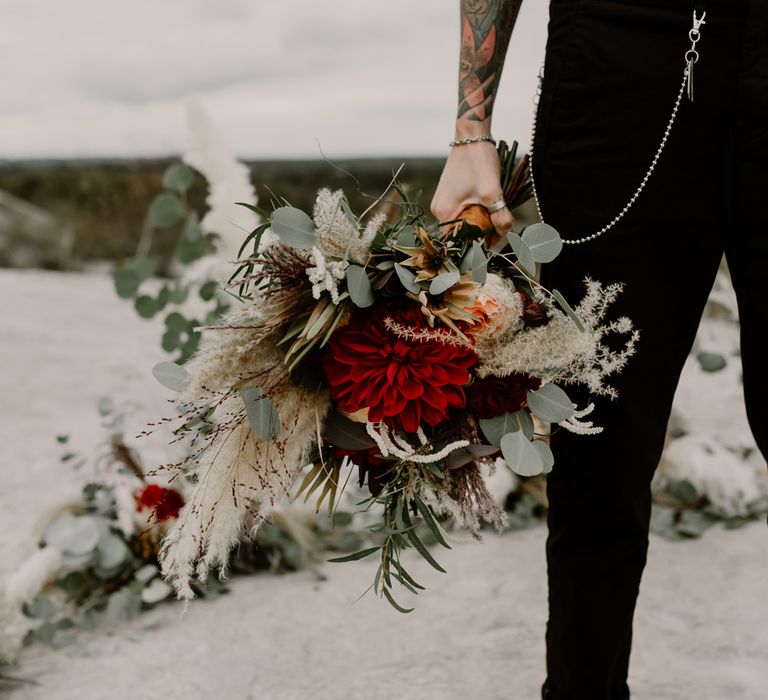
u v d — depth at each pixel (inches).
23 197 393.1
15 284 299.4
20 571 73.3
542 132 48.9
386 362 41.4
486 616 76.8
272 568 88.0
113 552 79.7
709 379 113.5
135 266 82.0
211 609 80.6
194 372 42.4
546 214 49.2
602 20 45.7
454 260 44.6
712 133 44.4
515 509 99.0
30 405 146.3
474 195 51.9
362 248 43.2
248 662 70.3
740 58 43.3
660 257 46.8
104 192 355.9
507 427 43.3
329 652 71.6
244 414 43.0
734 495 95.3
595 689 52.5
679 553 88.4
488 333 42.3
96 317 231.1
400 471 45.4
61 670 69.9
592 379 44.1
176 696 65.3
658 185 45.6
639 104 45.1
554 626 53.2
